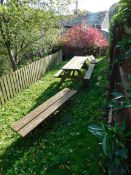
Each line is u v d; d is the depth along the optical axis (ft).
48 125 17.15
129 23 11.45
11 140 16.02
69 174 11.96
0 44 34.22
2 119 19.53
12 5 28.22
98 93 22.43
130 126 9.77
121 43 10.35
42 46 41.32
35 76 30.96
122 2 10.21
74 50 56.59
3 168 13.16
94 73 31.22
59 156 13.37
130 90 8.53
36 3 32.01
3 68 39.68
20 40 34.68
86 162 12.59
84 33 55.83
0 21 30.25
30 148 14.61
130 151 9.39
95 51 56.18
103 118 16.90
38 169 12.66
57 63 44.96
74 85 26.45
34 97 24.30
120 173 8.62
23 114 20.35
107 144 8.34
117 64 15.26
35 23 32.83
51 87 27.40
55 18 35.19
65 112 19.19
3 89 22.57
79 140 14.83
